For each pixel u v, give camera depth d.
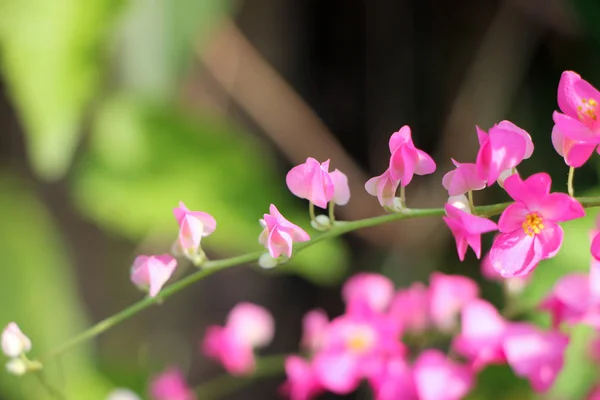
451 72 0.70
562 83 0.34
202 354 0.71
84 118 0.57
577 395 0.45
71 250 0.68
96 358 0.60
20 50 0.48
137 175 0.56
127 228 0.57
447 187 0.35
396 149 0.35
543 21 0.64
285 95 0.67
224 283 0.73
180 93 0.63
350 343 0.44
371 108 0.72
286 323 0.74
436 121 0.71
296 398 0.44
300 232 0.35
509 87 0.67
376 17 0.71
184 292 0.72
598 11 0.55
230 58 0.66
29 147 0.65
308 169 0.35
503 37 0.67
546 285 0.46
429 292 0.46
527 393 0.53
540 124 0.65
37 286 0.56
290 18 0.70
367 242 0.71
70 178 0.64
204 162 0.57
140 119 0.57
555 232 0.34
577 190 0.59
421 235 0.68
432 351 0.42
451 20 0.69
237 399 0.72
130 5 0.49
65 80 0.49
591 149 0.34
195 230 0.36
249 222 0.56
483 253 0.62
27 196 0.59
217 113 0.67
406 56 0.71
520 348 0.40
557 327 0.41
